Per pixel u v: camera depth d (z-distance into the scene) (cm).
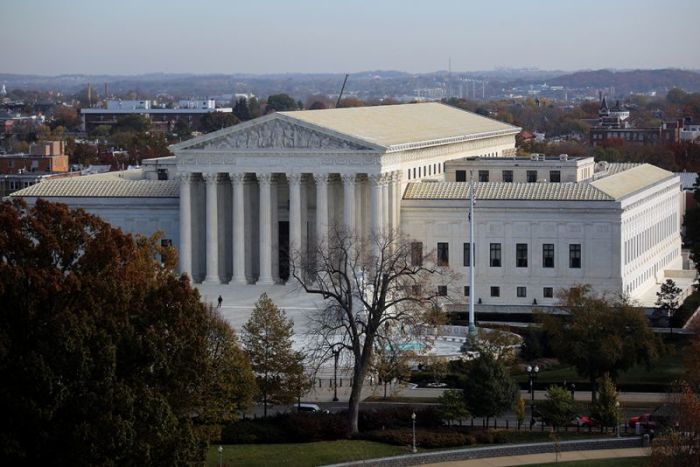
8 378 19975
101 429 19488
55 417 19862
